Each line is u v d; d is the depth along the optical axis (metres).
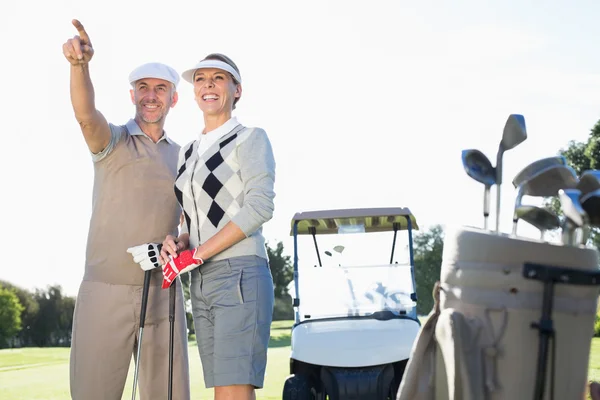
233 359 3.50
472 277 2.22
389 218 6.70
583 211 2.11
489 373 2.19
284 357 16.41
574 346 2.18
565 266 2.16
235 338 3.51
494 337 2.19
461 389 2.17
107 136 4.09
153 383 4.25
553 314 2.15
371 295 6.45
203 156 3.68
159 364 4.25
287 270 40.09
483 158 2.40
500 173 2.39
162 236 4.24
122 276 4.15
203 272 3.62
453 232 2.31
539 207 2.39
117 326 4.16
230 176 3.61
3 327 39.53
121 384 4.22
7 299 39.50
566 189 2.40
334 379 5.66
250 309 3.53
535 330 2.17
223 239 3.50
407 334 5.89
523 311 2.18
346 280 6.51
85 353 4.16
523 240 2.19
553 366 2.16
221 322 3.54
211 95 3.73
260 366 3.55
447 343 2.20
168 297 4.26
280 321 39.12
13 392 11.29
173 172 4.29
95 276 4.18
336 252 6.67
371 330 5.93
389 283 6.52
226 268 3.55
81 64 3.86
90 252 4.21
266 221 3.54
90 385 4.16
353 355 5.69
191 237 3.73
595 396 2.24
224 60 3.80
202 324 3.67
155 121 4.27
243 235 3.51
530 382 2.17
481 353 2.19
